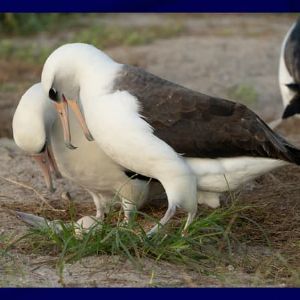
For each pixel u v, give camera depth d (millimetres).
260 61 24047
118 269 9867
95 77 10664
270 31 28656
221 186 10953
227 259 10367
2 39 27516
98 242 10258
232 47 25812
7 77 22016
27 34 28406
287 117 16344
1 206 12406
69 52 10750
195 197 10797
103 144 10734
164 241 10352
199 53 24891
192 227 10742
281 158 10812
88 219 11336
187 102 10672
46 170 11562
